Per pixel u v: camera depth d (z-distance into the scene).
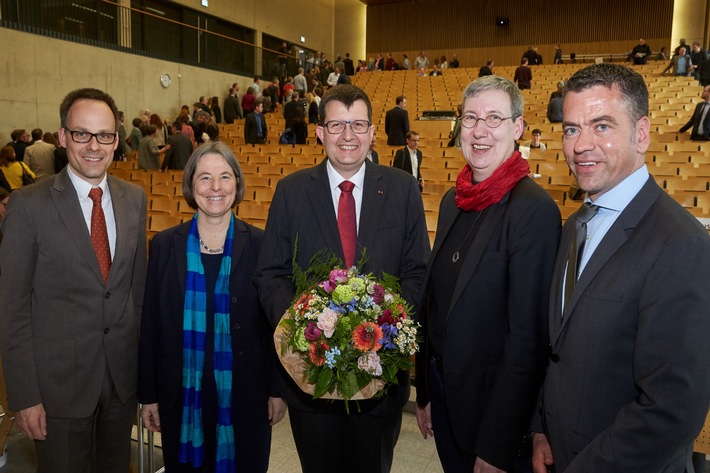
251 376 2.00
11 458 2.81
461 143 1.76
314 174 1.96
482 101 1.68
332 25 23.70
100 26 12.12
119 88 12.47
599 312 1.27
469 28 22.66
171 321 1.97
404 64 20.55
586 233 1.40
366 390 1.61
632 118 1.29
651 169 7.04
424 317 1.84
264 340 2.04
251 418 2.02
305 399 1.85
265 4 18.92
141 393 2.02
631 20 20.48
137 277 2.06
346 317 1.56
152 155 8.90
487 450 1.53
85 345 1.88
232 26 17.69
